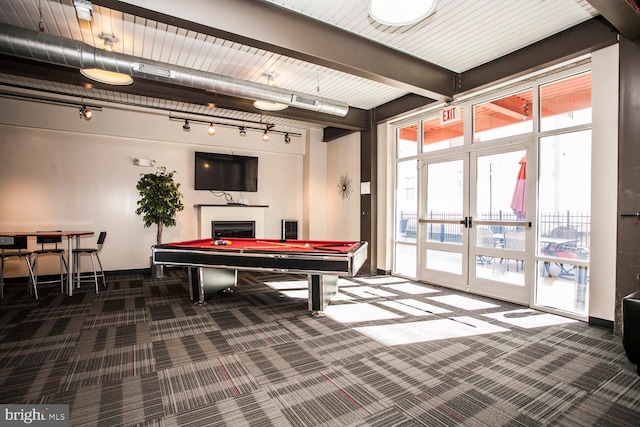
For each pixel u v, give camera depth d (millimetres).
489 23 3246
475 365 2557
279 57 3996
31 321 3516
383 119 5922
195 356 2703
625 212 3113
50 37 2775
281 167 7738
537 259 4012
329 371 2459
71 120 5574
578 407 2014
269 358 2672
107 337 3090
